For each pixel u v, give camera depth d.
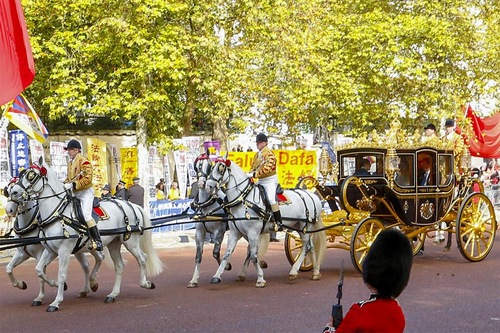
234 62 25.34
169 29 24.12
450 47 29.95
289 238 15.91
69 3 24.59
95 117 32.84
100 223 12.69
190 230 25.17
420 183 16.23
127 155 27.97
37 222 12.01
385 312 4.73
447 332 10.17
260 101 28.61
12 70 10.98
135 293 13.59
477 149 18.95
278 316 11.26
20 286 12.62
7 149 21.83
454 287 13.61
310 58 28.00
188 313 11.59
